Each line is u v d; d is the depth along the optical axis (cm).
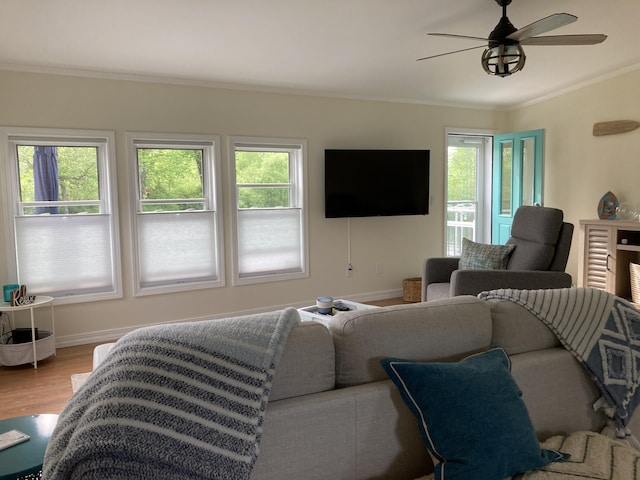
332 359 136
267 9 299
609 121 497
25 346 345
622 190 494
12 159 374
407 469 143
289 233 494
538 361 162
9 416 276
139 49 350
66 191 396
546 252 356
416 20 333
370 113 524
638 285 438
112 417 102
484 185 625
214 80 433
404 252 561
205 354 116
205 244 449
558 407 166
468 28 353
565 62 455
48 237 386
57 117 379
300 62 401
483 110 602
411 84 487
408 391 132
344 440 132
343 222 521
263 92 463
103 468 98
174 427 104
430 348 148
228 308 463
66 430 106
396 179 518
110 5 282
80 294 398
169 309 435
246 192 474
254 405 113
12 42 323
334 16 316
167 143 423
